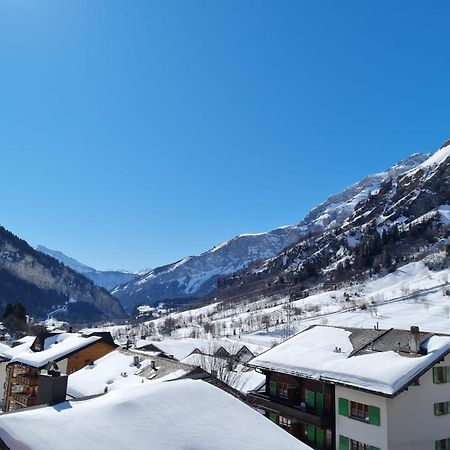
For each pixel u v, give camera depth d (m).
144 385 17.28
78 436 12.60
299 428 37.38
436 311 148.88
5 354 70.44
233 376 50.38
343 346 37.78
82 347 56.84
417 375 29.44
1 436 12.37
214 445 13.31
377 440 30.38
